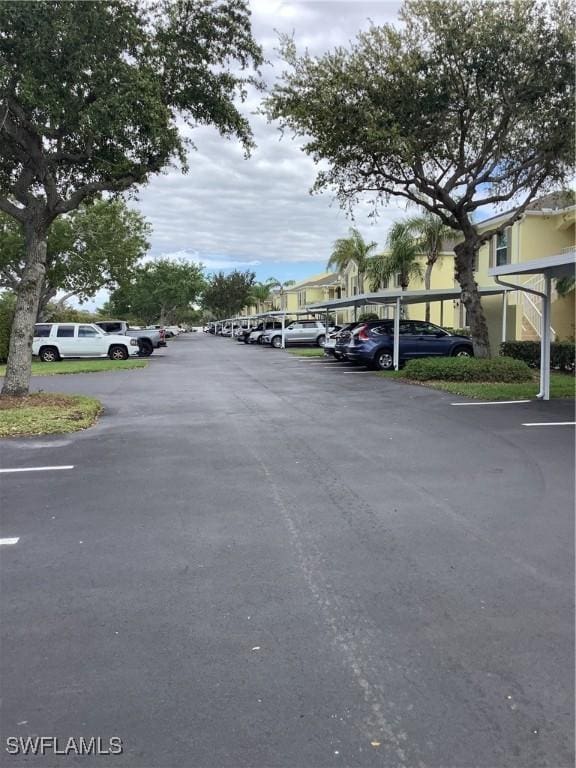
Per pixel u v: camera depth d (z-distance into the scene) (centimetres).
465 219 1619
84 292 3222
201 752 238
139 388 1519
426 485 603
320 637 322
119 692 275
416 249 2859
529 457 717
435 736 246
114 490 595
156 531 480
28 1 887
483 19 1279
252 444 805
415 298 2119
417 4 1295
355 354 1986
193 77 1193
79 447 796
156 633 327
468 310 1653
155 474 654
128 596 370
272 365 2294
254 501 554
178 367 2252
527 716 258
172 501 557
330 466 682
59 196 1245
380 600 362
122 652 308
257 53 1209
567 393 1257
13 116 1100
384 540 457
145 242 3322
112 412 1106
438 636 322
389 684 280
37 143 1134
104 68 973
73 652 308
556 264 1014
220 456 736
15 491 595
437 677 286
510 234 2284
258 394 1361
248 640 319
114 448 788
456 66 1336
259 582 388
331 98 1380
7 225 2852
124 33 1002
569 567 407
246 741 244
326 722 254
